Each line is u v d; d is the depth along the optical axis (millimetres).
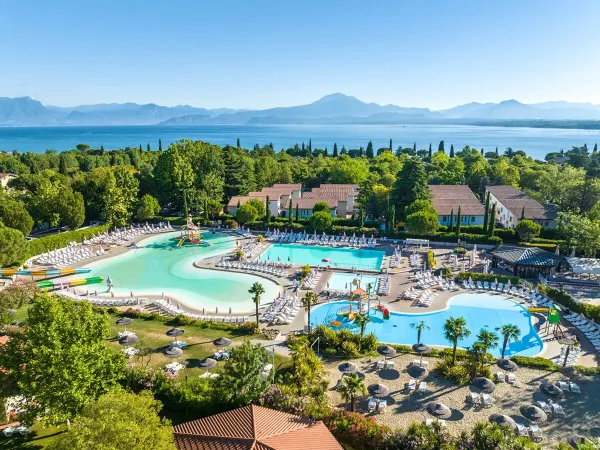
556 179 98688
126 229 88125
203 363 35844
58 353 25469
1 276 60875
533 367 36938
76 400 25688
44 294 29031
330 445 24172
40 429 29172
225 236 86125
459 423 29656
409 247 76688
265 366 35125
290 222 87750
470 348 39906
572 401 32062
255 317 47562
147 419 22453
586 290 56125
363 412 31141
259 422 24906
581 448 22359
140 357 38469
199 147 112000
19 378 25859
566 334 43750
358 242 78812
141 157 166750
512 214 84375
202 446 23422
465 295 54594
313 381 32500
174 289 57562
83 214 82938
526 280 59812
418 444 25703
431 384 34531
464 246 75875
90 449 19734
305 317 48125
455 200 93125
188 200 97938
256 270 64500
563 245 69750
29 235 81375
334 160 158750
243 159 118438
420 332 41562
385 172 144875
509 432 25344
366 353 39875
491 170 125375
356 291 50719
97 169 120062
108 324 29750
